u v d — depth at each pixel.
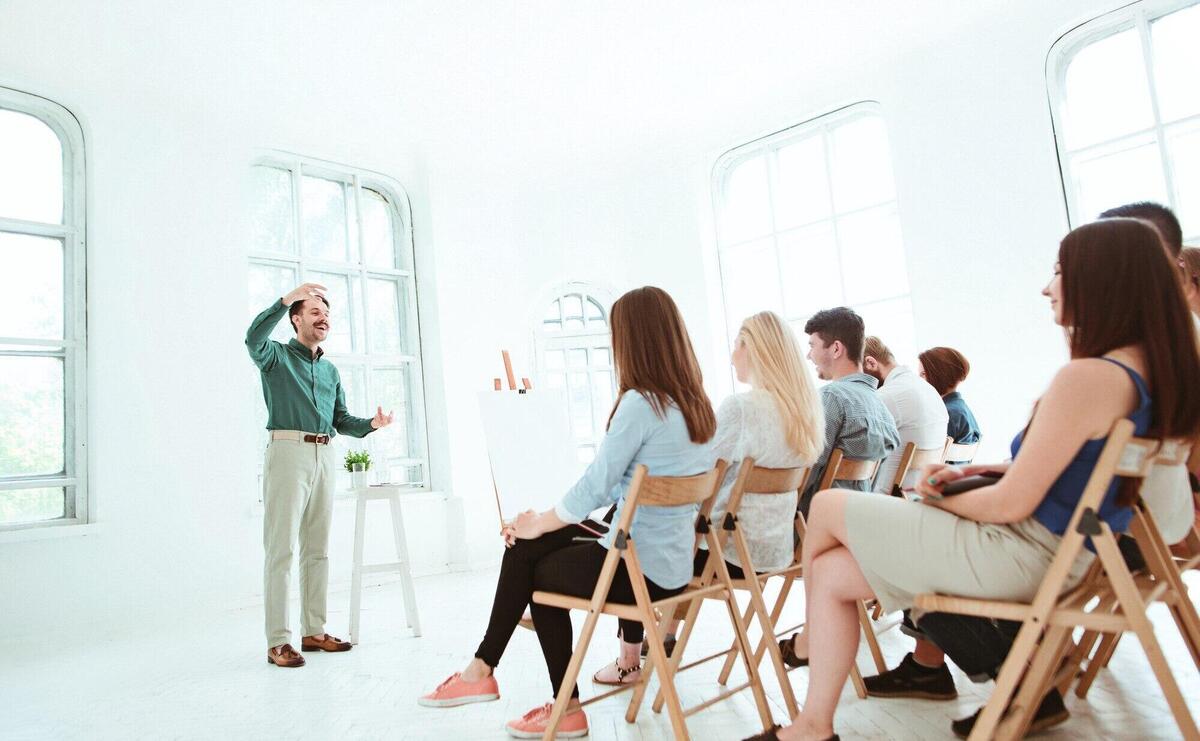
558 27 5.93
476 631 4.11
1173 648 2.95
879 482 3.20
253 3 5.16
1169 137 5.17
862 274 6.52
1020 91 5.57
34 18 4.71
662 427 2.14
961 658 1.96
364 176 6.77
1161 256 1.57
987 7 5.64
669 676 1.96
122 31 4.98
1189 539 2.11
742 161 7.29
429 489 6.77
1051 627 1.63
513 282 7.35
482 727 2.49
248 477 5.54
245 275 5.74
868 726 2.26
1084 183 5.50
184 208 5.49
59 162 5.12
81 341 5.00
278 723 2.68
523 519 2.31
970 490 1.70
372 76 6.07
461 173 7.17
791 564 2.56
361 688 3.09
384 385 6.72
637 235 7.55
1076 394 1.51
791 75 6.54
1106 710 2.29
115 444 4.97
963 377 3.81
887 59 6.18
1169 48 5.18
